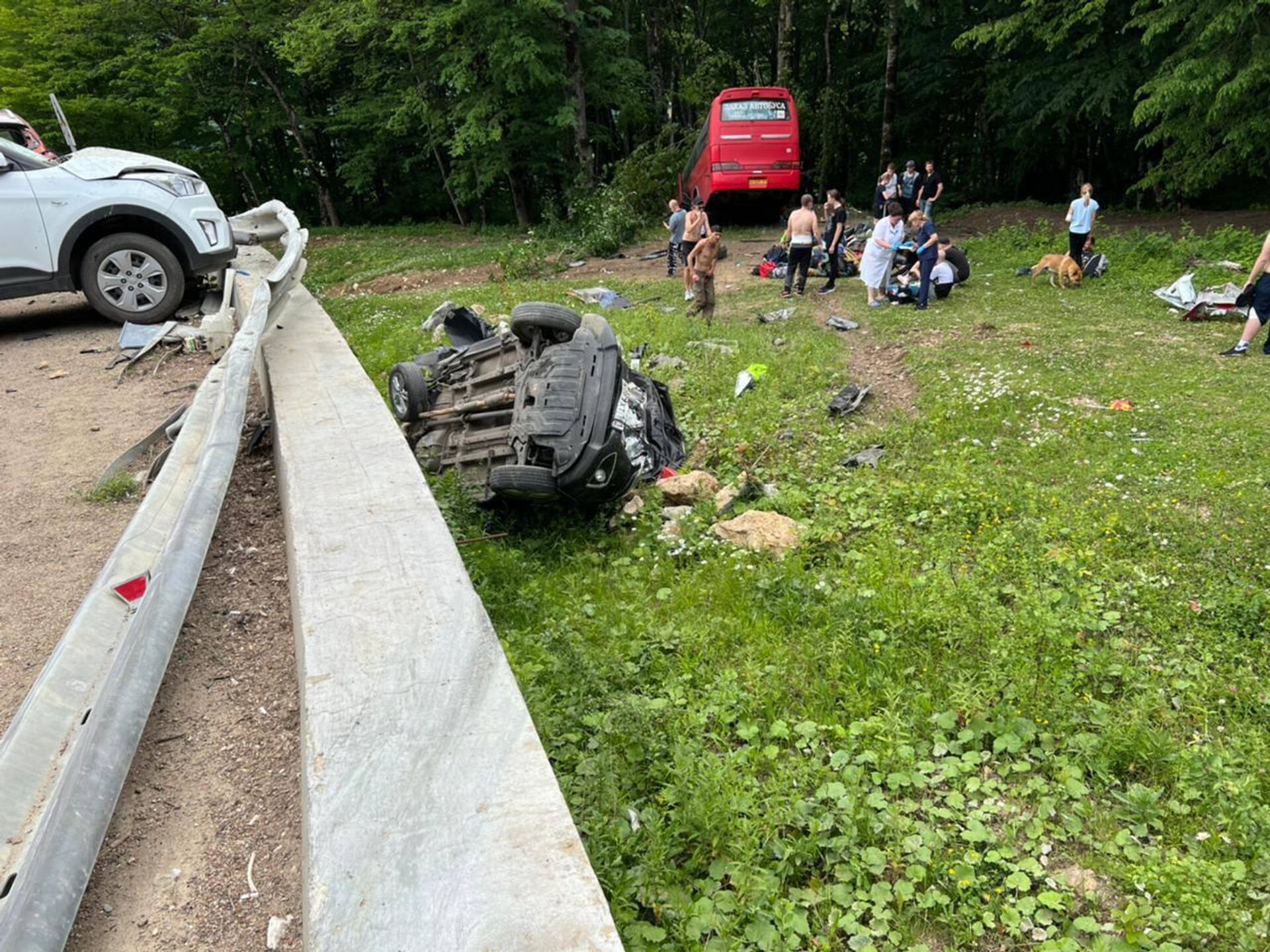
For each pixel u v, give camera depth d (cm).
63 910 219
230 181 3192
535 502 604
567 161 2817
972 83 2809
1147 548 566
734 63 3186
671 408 831
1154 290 1286
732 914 302
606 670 436
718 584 549
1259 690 428
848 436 818
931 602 505
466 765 264
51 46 2545
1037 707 417
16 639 365
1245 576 526
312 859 232
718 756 384
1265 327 1028
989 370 933
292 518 415
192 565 360
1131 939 292
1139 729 391
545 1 2236
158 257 898
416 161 3105
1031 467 705
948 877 324
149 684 297
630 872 299
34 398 688
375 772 261
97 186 875
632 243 2219
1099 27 1998
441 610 341
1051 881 326
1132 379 873
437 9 2322
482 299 1459
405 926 214
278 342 752
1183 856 337
